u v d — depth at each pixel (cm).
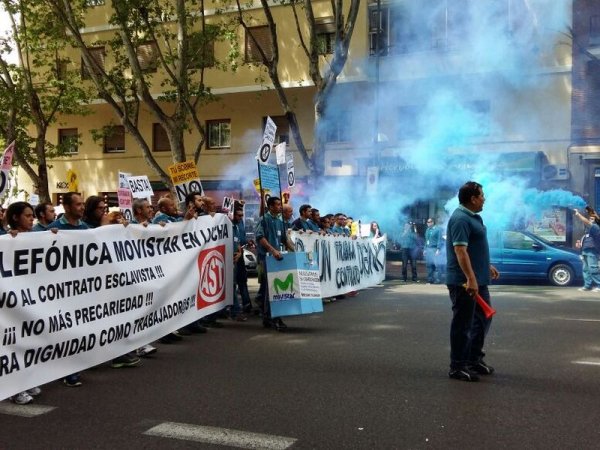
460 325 567
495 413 472
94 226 643
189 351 702
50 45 1969
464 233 553
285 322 897
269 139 920
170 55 1825
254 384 560
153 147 2380
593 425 444
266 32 2086
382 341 750
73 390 546
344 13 1970
